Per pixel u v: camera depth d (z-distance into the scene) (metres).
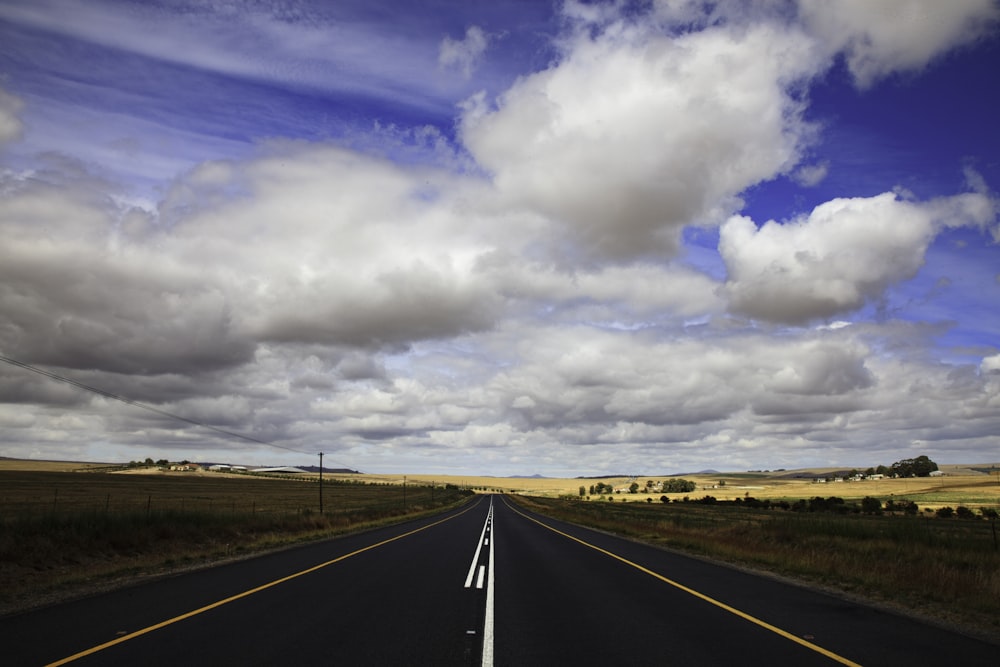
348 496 110.81
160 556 18.84
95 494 76.06
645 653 7.69
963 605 11.43
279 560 18.09
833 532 25.78
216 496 87.50
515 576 15.19
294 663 6.98
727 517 59.56
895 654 7.72
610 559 19.75
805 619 9.95
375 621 9.36
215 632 8.45
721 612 10.52
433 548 22.69
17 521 18.56
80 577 13.83
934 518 66.56
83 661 6.93
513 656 7.48
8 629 8.56
